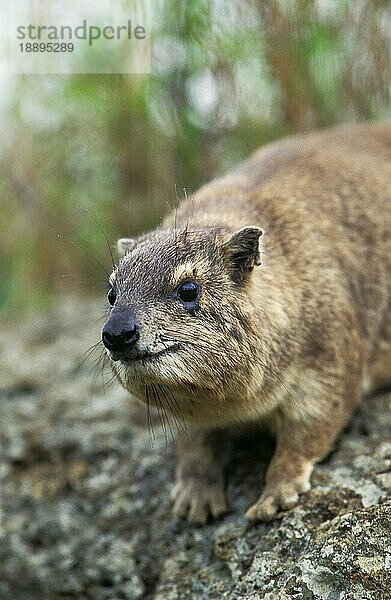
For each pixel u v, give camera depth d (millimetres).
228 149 7957
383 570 3951
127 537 5324
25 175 8992
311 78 7602
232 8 7262
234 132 7867
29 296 9406
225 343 4387
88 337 7688
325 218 5438
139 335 4176
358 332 5215
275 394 4695
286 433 4855
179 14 7301
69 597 5422
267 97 7809
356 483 4590
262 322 4582
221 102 7688
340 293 5094
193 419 4656
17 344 7934
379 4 7316
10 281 9789
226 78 7570
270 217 5227
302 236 5188
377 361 5594
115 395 6516
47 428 6246
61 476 5902
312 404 4824
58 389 6809
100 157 8445
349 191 5688
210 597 4477
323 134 6551
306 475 4738
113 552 5289
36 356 7543
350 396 5066
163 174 8094
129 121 8055
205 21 7301
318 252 5160
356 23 7379
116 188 8430
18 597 5609
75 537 5527
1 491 5965
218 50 7406
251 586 4258
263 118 7832
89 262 8961
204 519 4930
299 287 4918
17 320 9141
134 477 5613
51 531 5629
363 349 5336
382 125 6648
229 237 4551
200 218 5086
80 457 5957
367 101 7582
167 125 7891
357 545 4043
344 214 5566
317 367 4855
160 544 5105
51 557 5527
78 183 8750
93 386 6730
